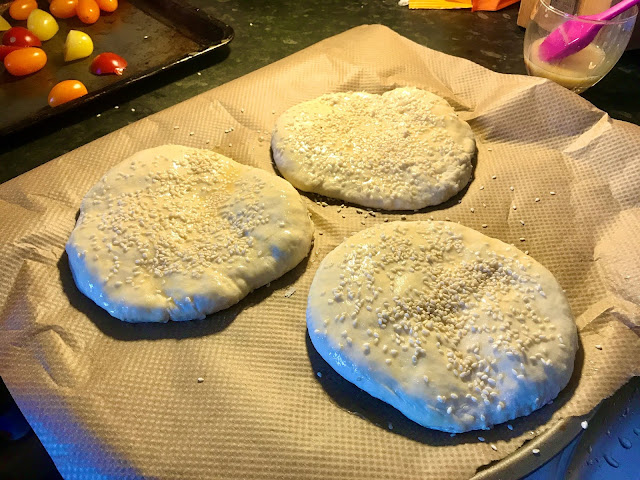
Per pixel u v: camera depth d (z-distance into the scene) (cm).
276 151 35
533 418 23
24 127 36
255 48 46
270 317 27
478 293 26
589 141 33
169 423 22
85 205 31
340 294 26
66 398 23
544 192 32
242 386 24
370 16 50
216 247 29
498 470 20
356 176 33
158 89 42
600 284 28
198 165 33
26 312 26
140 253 28
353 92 39
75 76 43
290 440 22
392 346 24
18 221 30
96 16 49
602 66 37
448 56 40
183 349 25
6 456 30
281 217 30
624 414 24
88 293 27
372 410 23
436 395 23
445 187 32
